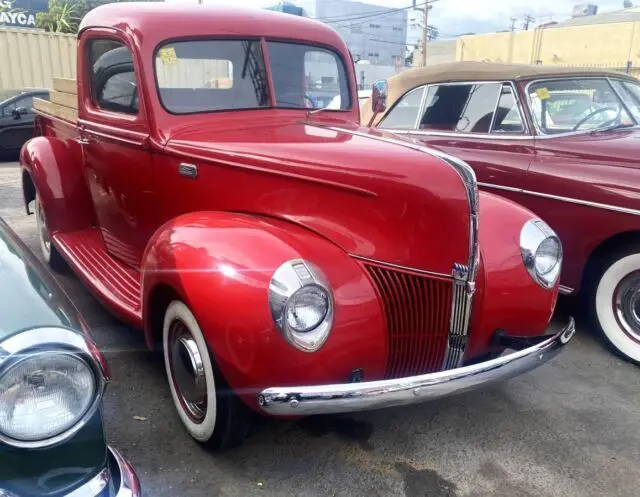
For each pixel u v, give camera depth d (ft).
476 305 8.70
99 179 12.71
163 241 8.27
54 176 13.82
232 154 9.31
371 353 7.80
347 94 12.78
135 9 11.14
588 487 8.29
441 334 8.45
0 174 31.71
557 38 77.46
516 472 8.55
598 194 12.13
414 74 16.94
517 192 13.66
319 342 7.23
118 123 11.39
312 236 8.42
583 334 13.30
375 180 8.13
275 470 8.43
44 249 15.71
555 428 9.64
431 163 8.14
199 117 10.72
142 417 9.51
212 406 7.97
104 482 5.43
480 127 14.82
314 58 12.18
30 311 5.22
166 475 8.22
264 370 7.13
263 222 8.55
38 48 44.83
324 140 9.55
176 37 10.62
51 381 4.93
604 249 12.59
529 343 8.80
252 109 11.30
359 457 8.79
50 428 4.97
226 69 11.10
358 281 7.96
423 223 8.04
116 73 11.34
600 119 14.42
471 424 9.68
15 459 4.92
